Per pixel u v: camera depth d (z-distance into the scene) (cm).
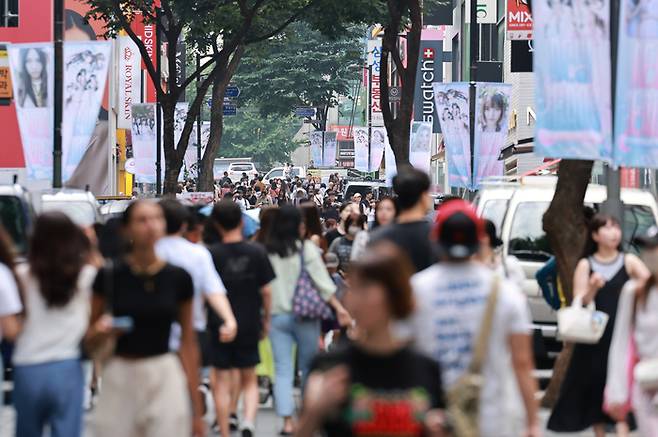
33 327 2128
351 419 1378
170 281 2039
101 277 2039
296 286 3120
